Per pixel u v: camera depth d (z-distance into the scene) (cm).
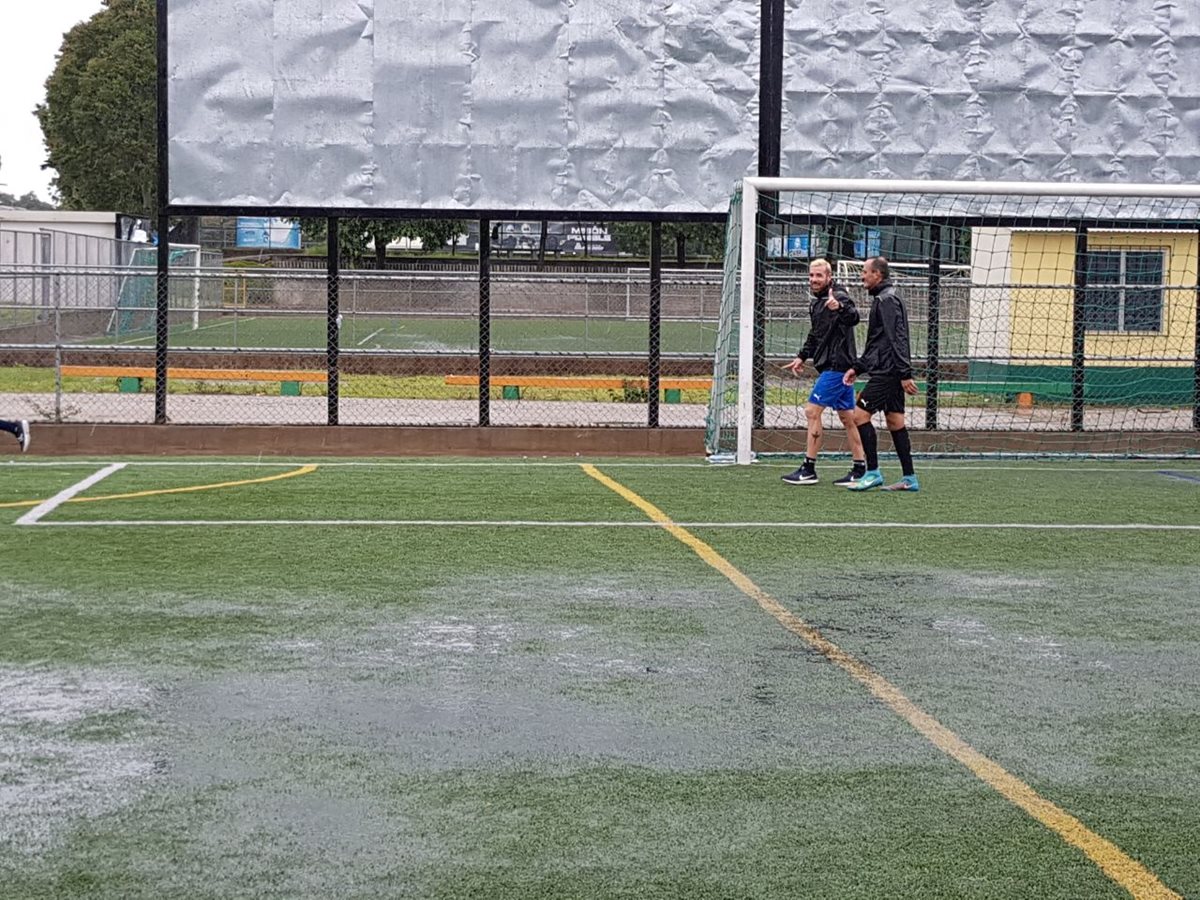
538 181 1678
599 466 1512
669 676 635
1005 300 2095
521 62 1672
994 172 1702
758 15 1677
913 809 463
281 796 470
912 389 1300
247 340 3762
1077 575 898
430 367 2866
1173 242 2077
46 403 2262
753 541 1012
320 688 606
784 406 2041
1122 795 480
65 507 1137
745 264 1528
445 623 735
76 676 620
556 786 483
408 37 1664
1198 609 797
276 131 1661
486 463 1535
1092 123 1705
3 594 793
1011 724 565
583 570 891
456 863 412
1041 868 413
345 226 5700
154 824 443
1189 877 407
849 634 724
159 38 1652
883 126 1691
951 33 1691
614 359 2802
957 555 966
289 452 1642
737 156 1684
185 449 1636
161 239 1675
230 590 812
